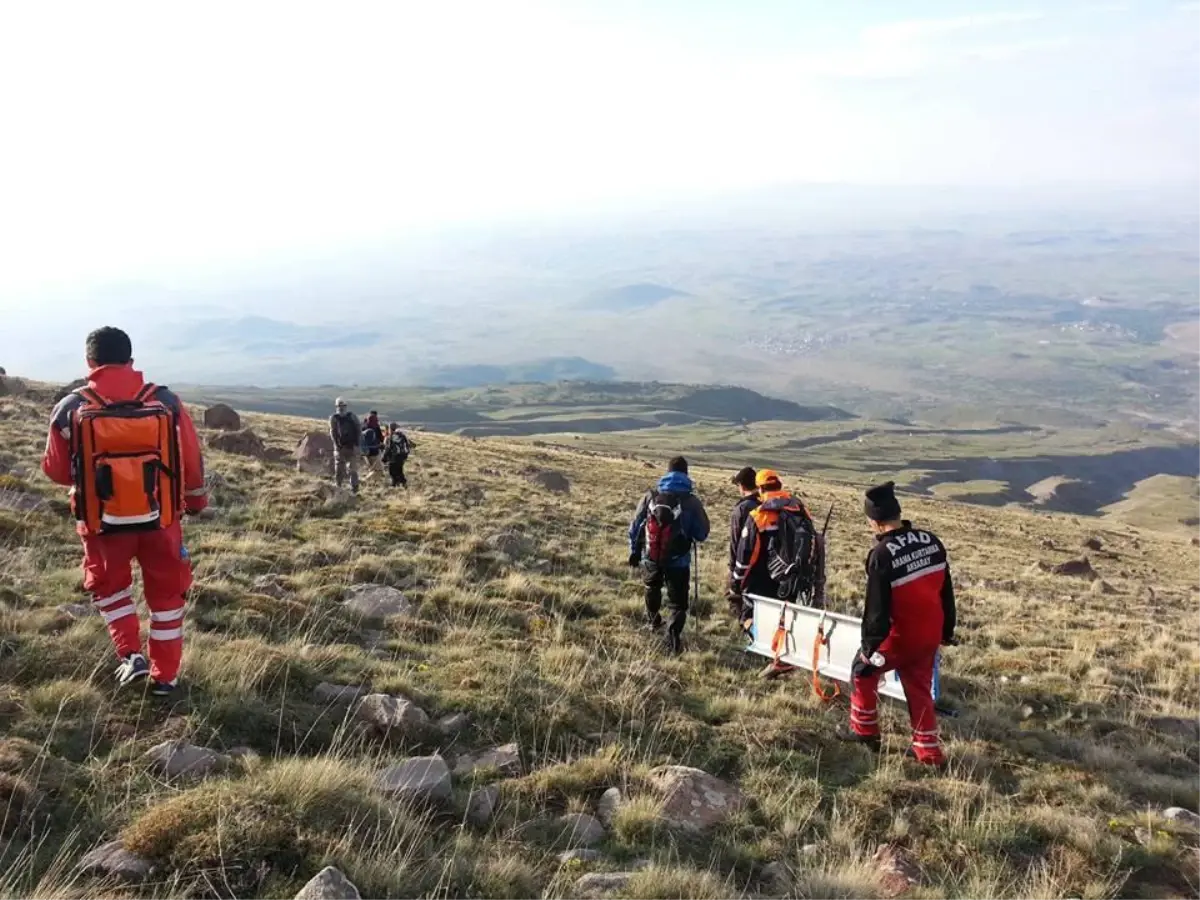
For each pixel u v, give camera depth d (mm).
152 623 5688
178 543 5715
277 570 10055
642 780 5785
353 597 9195
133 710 5449
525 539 14625
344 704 6230
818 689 8133
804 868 4945
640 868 4707
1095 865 5473
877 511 6863
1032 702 9328
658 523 9352
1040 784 6754
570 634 9336
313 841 4172
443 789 5207
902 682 7090
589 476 43906
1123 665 11633
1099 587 24719
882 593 6738
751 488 9977
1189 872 5551
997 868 5281
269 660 6426
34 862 3818
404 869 4090
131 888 3658
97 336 5449
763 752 6691
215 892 3699
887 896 4793
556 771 5738
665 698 7590
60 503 11547
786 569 9211
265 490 15422
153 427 5434
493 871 4324
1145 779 7152
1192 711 9500
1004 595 18422
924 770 6801
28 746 4664
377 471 24250
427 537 13219
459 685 6988
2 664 5715
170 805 4211
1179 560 46438
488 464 39031
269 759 5238
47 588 7816
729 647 10047
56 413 5418
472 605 9750
